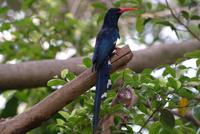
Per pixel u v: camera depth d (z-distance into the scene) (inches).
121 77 340.2
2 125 317.7
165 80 339.9
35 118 319.6
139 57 499.5
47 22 604.4
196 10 577.3
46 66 465.4
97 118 323.3
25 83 466.3
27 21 555.2
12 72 459.8
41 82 468.4
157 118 359.3
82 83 324.5
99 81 329.1
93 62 338.3
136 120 346.9
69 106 413.7
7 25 537.0
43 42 587.2
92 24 647.1
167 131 349.1
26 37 579.2
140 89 342.3
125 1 471.8
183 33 681.6
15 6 665.0
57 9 663.1
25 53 565.6
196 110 342.3
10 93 565.3
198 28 542.3
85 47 592.4
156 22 456.4
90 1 712.4
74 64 466.9
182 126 369.1
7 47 559.5
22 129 319.6
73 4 705.0
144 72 354.6
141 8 490.0
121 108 332.8
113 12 412.5
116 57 336.8
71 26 605.3
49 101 319.6
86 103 341.4
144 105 346.6
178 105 348.2
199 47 513.3
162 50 507.2
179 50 510.0
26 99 543.8
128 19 706.2
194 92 355.9
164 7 533.3
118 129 342.3
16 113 539.2
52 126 376.5
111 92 341.7
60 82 350.3
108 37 366.9
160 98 342.6
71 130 344.8
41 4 714.8
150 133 353.1
